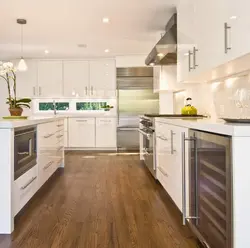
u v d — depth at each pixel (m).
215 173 1.60
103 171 4.64
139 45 5.80
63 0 3.40
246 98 2.44
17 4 3.52
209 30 2.24
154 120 3.85
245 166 1.35
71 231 2.28
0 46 5.80
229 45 1.85
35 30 4.67
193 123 2.01
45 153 3.47
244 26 1.63
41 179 3.27
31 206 2.90
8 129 2.21
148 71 6.98
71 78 7.20
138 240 2.11
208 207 1.74
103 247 2.00
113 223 2.45
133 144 7.09
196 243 2.06
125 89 7.05
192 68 2.77
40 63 7.18
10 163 2.21
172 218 2.56
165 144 3.13
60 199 3.14
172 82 4.84
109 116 7.14
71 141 7.15
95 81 7.20
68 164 5.29
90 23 4.31
